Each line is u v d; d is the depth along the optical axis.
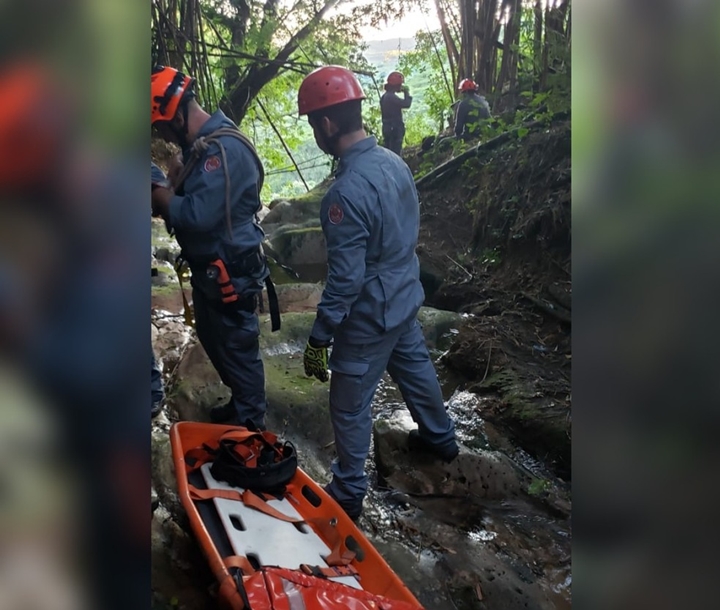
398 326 2.24
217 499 2.01
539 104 5.55
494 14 7.18
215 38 7.43
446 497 2.59
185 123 2.16
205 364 2.99
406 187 2.22
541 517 2.54
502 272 4.74
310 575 1.73
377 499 2.53
